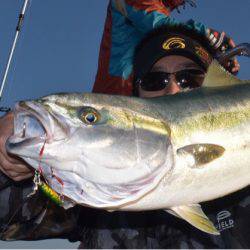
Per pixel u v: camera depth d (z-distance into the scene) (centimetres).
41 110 64
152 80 104
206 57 107
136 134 68
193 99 73
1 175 85
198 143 69
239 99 74
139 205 67
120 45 157
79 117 66
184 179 68
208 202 89
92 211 93
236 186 71
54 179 65
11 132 69
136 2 153
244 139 72
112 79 157
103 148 66
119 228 90
